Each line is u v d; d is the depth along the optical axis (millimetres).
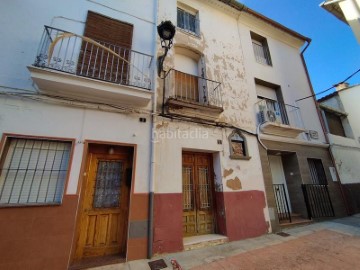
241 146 6008
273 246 4398
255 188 5688
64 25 4594
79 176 3721
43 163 3678
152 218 4039
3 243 3012
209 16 7273
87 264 3439
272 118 6824
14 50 3930
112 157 4398
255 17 8219
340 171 8125
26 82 3820
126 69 4953
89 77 4004
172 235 4168
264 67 7879
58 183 3680
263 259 3713
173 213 4328
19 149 3596
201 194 5266
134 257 3729
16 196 3377
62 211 3443
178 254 4008
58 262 3207
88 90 4008
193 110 5309
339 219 6844
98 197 4078
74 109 4047
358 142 9812
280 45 9094
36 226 3238
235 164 5609
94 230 3875
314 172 7688
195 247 4355
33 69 3496
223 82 6430
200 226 5000
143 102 4508
